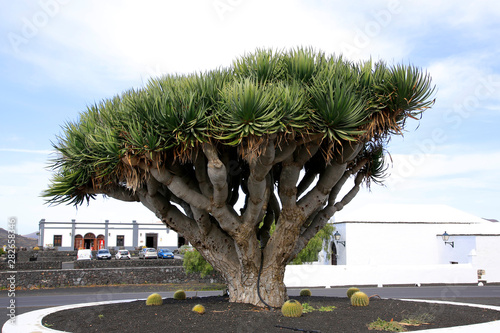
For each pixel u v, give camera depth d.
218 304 9.18
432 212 32.28
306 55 8.08
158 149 7.29
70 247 52.75
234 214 8.87
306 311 8.38
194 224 9.52
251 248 8.91
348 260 29.41
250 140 6.96
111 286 24.55
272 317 7.79
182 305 9.19
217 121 7.29
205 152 7.60
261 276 9.16
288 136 7.43
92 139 7.79
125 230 55.00
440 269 25.67
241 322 7.45
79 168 8.73
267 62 8.16
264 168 7.67
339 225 31.03
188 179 9.05
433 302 10.73
